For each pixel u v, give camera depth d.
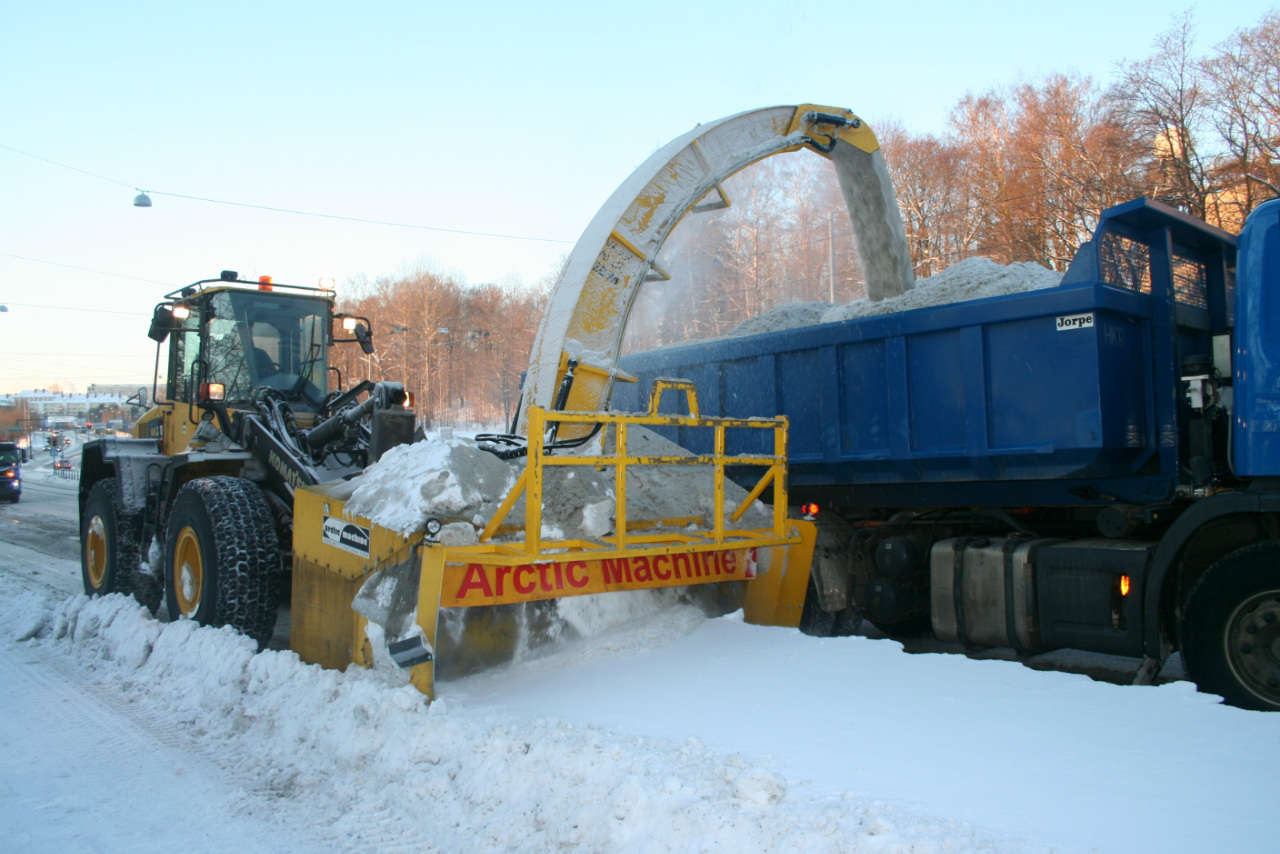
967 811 2.57
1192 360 4.98
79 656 5.95
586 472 4.96
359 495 4.35
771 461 5.09
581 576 4.26
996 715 3.48
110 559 7.11
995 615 5.16
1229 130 22.34
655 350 7.84
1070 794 2.70
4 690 5.14
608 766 2.99
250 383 6.91
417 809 3.21
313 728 3.91
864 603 6.05
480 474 4.29
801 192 19.28
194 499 5.79
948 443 5.55
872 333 5.94
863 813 2.53
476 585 3.90
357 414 5.95
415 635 3.71
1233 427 4.34
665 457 4.39
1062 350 4.94
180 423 7.20
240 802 3.44
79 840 3.15
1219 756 3.01
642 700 3.81
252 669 4.64
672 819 2.63
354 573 4.22
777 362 6.72
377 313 58.16
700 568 4.87
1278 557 3.88
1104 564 4.71
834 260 20.23
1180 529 4.31
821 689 3.89
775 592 5.25
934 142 32.50
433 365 53.38
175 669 5.14
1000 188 30.08
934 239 32.34
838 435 6.23
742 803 2.65
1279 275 4.15
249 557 5.40
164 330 6.81
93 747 4.14
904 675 4.06
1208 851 2.31
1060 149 27.86
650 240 5.60
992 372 5.30
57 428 75.62
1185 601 4.38
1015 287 5.68
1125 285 4.97
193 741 4.20
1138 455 5.11
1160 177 23.30
